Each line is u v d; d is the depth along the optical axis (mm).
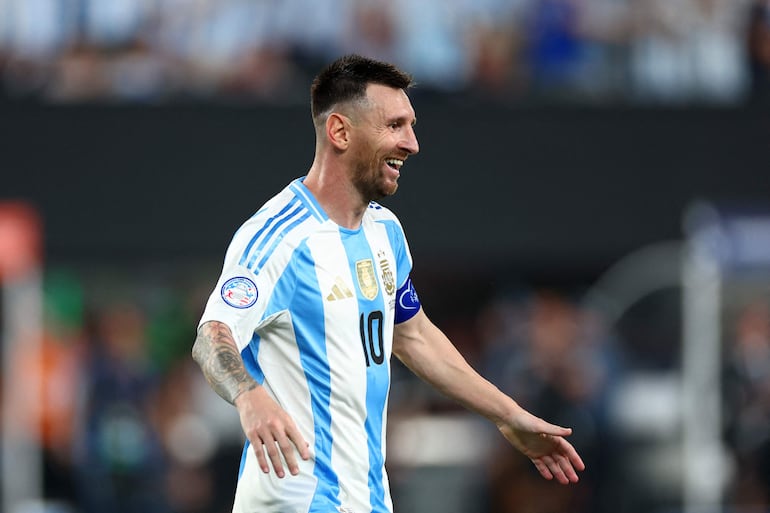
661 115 37781
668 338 42031
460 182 37250
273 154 36625
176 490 39344
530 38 37531
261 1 36688
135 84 36344
